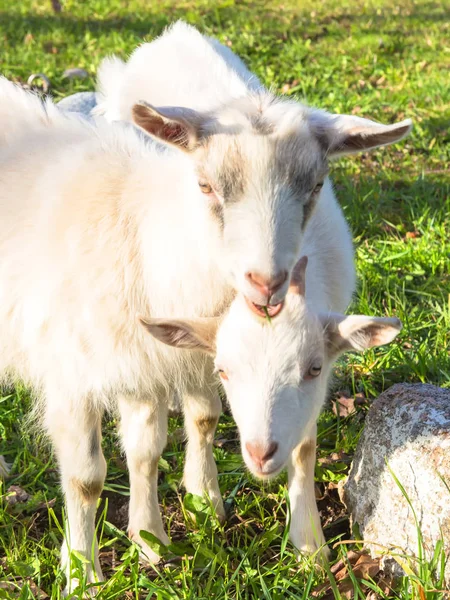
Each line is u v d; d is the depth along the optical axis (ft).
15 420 17.78
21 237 14.52
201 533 14.33
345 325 12.80
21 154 15.42
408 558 12.71
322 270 14.35
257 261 11.64
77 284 13.66
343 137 12.67
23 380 15.98
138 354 13.71
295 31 47.70
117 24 49.78
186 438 17.21
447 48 44.37
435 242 24.20
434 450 13.17
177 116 12.42
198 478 15.62
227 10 52.80
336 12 52.60
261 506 15.65
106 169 14.38
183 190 13.29
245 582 13.39
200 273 13.29
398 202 27.61
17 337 14.79
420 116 33.81
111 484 16.19
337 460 16.51
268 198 11.94
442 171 29.50
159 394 14.61
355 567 13.44
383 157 30.45
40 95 18.44
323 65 40.83
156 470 14.96
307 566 13.62
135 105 12.44
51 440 15.44
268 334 12.30
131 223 13.74
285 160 12.14
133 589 13.39
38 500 15.65
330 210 15.11
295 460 14.44
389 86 38.19
